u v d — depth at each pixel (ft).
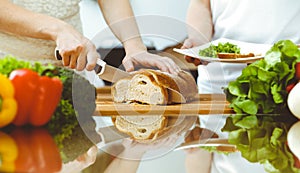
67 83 4.19
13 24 5.04
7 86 3.82
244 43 5.95
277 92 4.62
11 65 4.15
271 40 6.63
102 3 5.72
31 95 3.87
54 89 3.93
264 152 3.16
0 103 3.78
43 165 2.72
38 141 3.40
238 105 4.66
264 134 3.79
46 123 4.00
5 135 3.60
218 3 6.70
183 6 9.62
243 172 2.66
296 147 3.33
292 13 6.52
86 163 2.82
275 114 4.72
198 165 2.81
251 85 4.66
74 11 5.80
